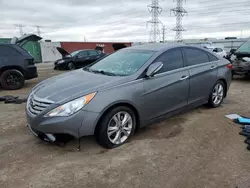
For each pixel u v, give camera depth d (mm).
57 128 2818
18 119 4387
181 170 2639
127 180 2471
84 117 2859
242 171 2609
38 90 3312
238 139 3414
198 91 4340
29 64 7969
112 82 3164
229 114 4527
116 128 3170
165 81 3662
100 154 3018
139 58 3742
